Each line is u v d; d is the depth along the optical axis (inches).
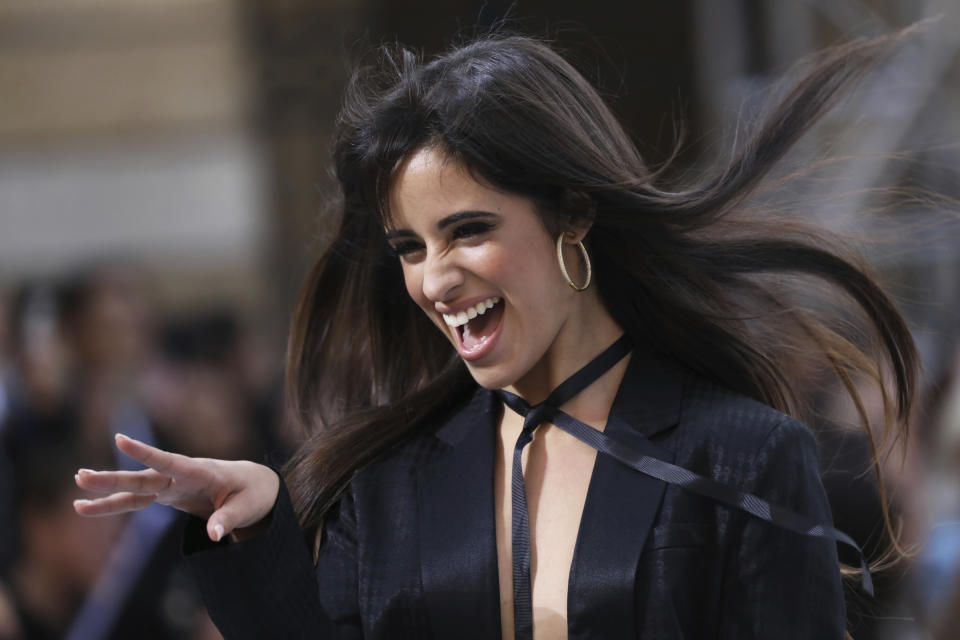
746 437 205.5
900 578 311.1
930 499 366.0
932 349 396.2
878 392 304.7
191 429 614.5
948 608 335.3
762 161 222.4
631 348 221.0
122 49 1295.5
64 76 1301.7
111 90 1306.6
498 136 196.9
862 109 489.1
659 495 203.0
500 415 223.0
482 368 204.7
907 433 249.8
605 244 216.4
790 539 200.2
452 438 221.9
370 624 208.8
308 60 962.1
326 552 219.8
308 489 223.8
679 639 195.8
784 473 202.2
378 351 241.1
